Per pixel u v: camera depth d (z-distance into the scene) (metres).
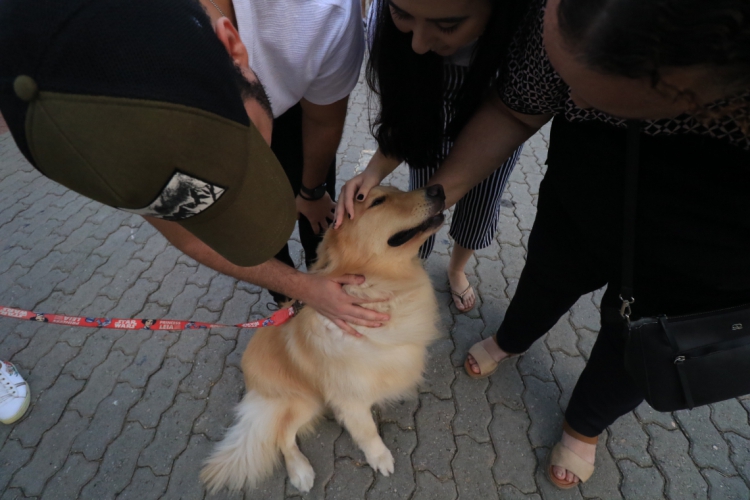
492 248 3.36
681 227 1.15
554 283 1.82
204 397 2.55
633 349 1.33
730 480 2.08
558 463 2.07
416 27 1.18
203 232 0.98
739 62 0.55
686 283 1.27
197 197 0.85
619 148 1.20
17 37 0.67
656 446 2.20
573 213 1.47
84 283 3.26
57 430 2.43
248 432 2.09
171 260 3.39
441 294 3.04
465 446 2.27
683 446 2.19
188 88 0.73
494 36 1.24
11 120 0.72
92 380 2.65
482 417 2.38
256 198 0.97
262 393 2.15
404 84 1.48
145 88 0.69
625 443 2.22
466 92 1.52
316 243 2.68
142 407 2.52
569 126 1.33
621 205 1.29
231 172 0.87
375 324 1.71
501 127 1.54
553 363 2.60
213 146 0.80
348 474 2.20
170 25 0.72
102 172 0.74
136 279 3.26
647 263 1.31
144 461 2.29
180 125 0.73
